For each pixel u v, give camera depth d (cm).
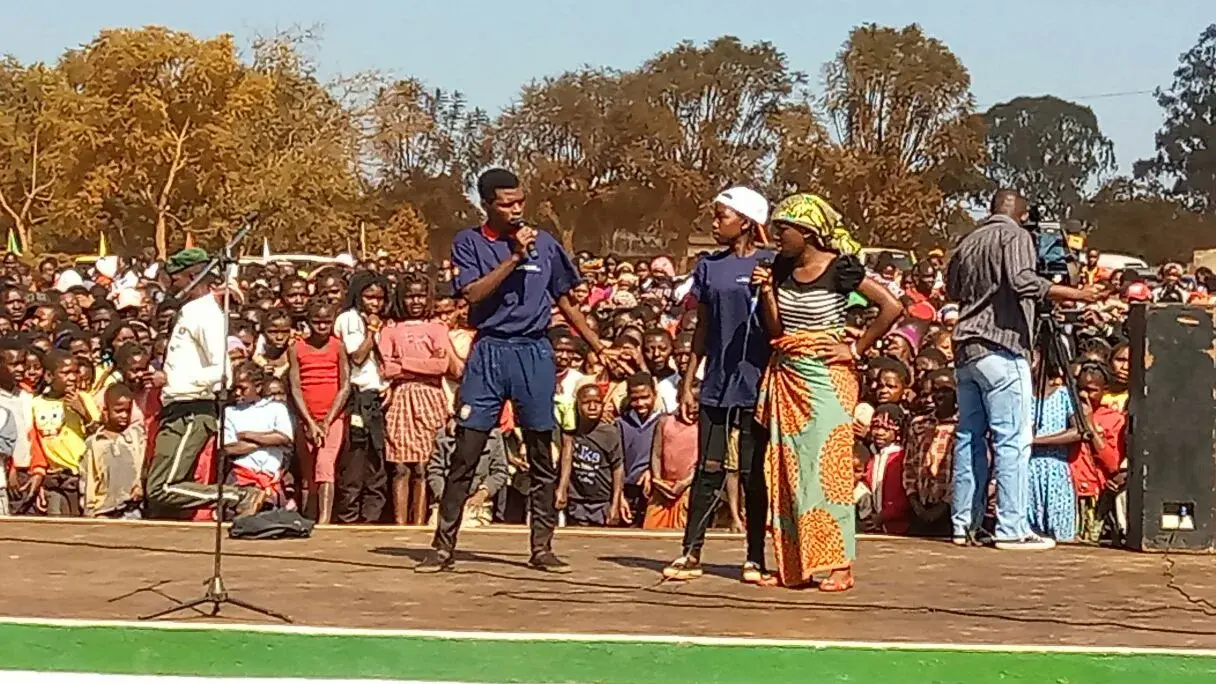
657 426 1030
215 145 5022
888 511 970
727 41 6938
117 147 5041
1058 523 938
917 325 1334
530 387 769
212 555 828
